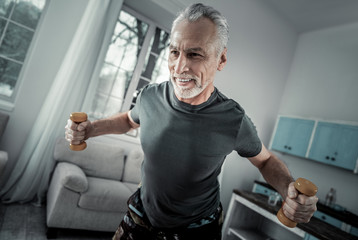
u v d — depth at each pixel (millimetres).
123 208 2213
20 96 2498
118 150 2873
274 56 4055
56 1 2562
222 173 3568
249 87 3818
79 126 841
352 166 2740
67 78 2465
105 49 2713
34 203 2424
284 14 3932
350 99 3320
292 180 801
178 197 847
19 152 2535
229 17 3451
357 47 3438
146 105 912
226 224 2893
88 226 2107
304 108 3836
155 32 3451
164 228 920
